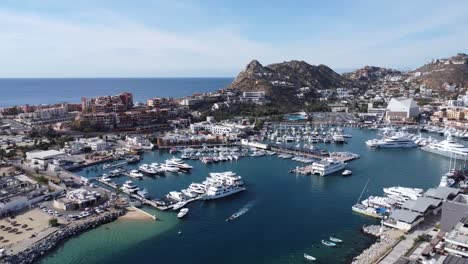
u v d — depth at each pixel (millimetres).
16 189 152000
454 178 180125
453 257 86062
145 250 111562
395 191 157125
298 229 127250
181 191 162750
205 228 127625
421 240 109062
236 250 112750
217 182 168750
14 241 110562
